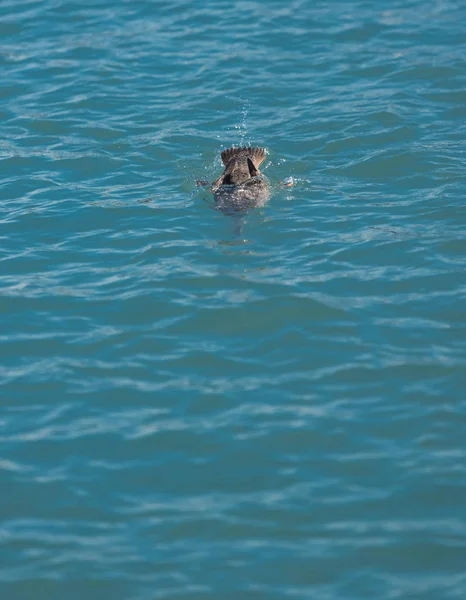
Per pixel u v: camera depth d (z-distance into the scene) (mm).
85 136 65812
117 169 61719
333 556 33156
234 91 71312
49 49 78625
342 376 42219
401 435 38688
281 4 85812
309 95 70625
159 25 82438
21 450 38469
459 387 41219
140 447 38469
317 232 53906
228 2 86500
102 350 44531
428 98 69250
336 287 48594
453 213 54969
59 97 71250
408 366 42594
